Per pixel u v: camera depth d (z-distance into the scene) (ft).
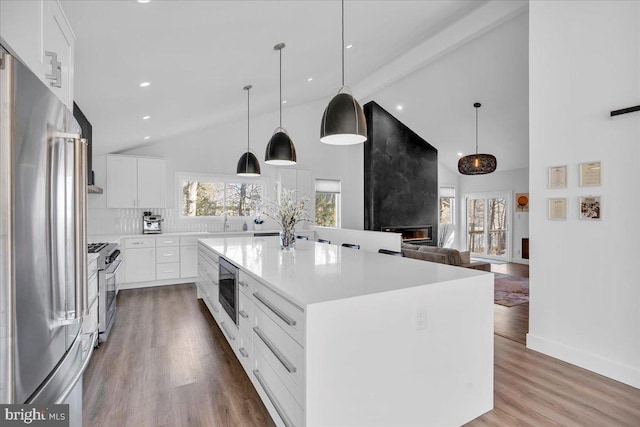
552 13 9.11
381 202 24.66
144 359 8.95
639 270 7.52
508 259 27.50
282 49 10.50
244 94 14.84
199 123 17.81
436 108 21.95
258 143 22.45
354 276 6.44
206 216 20.92
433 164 27.73
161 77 9.78
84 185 4.51
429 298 5.74
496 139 23.15
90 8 5.62
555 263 9.11
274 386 5.92
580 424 6.21
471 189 30.78
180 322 11.93
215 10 6.82
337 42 11.46
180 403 6.93
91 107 10.88
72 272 4.39
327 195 25.81
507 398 7.07
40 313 3.67
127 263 16.78
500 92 17.97
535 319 9.61
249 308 7.39
